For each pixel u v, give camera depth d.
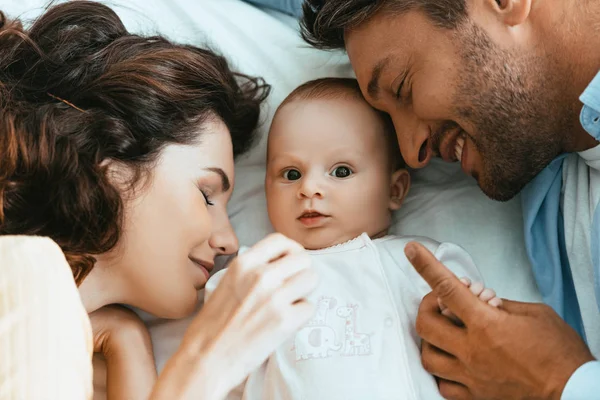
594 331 1.15
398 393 1.01
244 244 1.29
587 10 1.02
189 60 1.15
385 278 1.10
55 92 1.09
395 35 1.06
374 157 1.20
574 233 1.18
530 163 1.12
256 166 1.35
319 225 1.17
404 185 1.29
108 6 1.28
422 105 1.09
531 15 1.04
